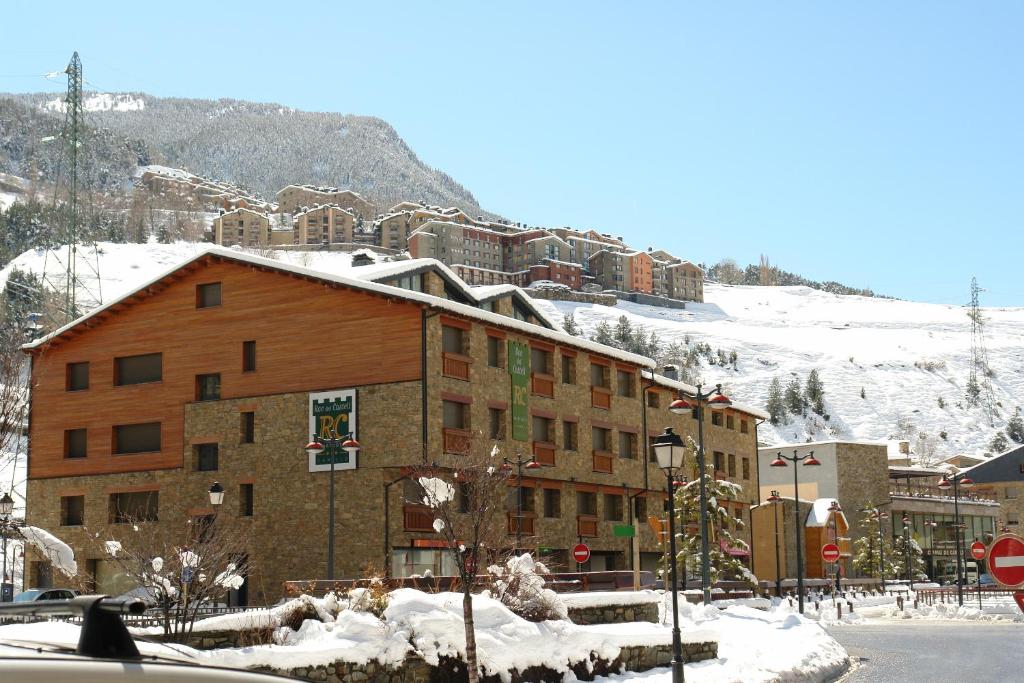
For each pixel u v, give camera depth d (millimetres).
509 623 21641
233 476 48000
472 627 18141
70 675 2275
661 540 50531
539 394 52000
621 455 58375
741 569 54344
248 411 48188
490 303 57531
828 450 93188
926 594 62781
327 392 46375
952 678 24750
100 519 50344
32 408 52531
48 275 182500
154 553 21922
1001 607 53406
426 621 20016
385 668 19141
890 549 87625
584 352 55906
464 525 28734
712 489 54531
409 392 44812
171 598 19594
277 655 17641
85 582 45812
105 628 2475
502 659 20703
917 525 98562
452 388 46250
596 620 27016
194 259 49750
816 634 31297
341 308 46906
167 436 49812
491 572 24531
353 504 45000
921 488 102938
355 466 45188
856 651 32531
